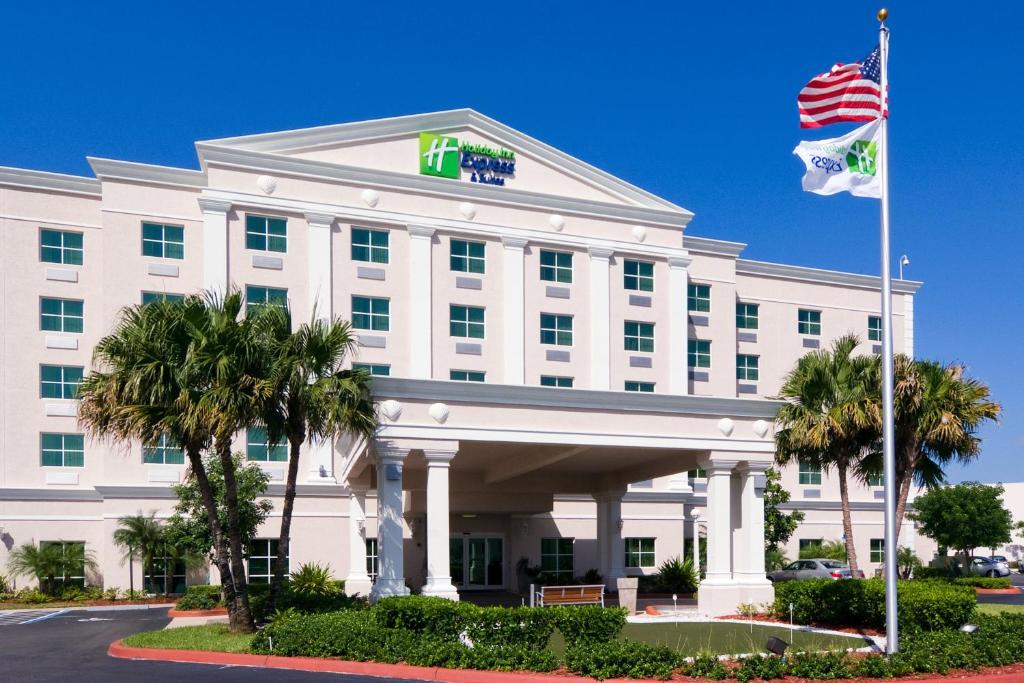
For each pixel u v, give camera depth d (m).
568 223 42.78
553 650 16.09
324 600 22.94
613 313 43.03
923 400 27.06
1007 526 47.12
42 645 20.77
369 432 21.34
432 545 22.02
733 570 26.09
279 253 37.94
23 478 35.84
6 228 36.62
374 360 38.66
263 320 20.91
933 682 14.46
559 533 40.47
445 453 22.33
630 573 42.25
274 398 20.28
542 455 26.62
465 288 40.62
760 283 49.47
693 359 45.94
